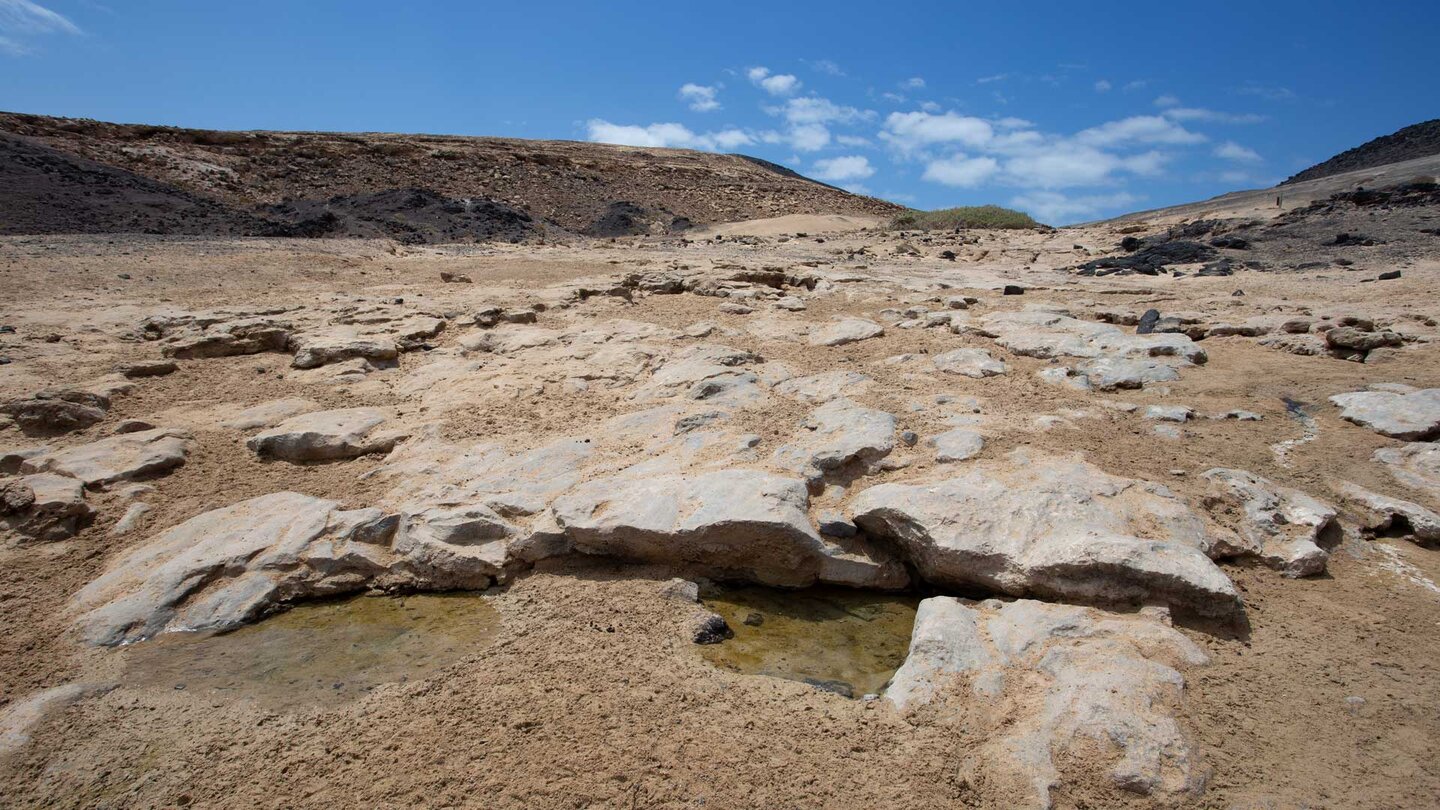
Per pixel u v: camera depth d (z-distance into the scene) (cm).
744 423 689
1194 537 502
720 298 1205
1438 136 3356
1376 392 706
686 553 548
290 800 356
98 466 660
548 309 1134
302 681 448
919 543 524
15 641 485
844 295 1208
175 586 522
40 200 2005
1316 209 1916
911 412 700
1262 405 720
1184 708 384
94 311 1098
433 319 1042
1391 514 550
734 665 461
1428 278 1186
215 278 1362
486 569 548
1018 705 392
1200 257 1595
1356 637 446
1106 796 345
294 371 898
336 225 2223
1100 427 674
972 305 1114
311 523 578
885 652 476
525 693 420
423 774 365
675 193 3631
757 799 349
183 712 422
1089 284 1345
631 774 362
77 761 388
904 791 352
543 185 3341
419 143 3544
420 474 649
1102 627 435
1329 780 351
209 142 2986
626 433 696
